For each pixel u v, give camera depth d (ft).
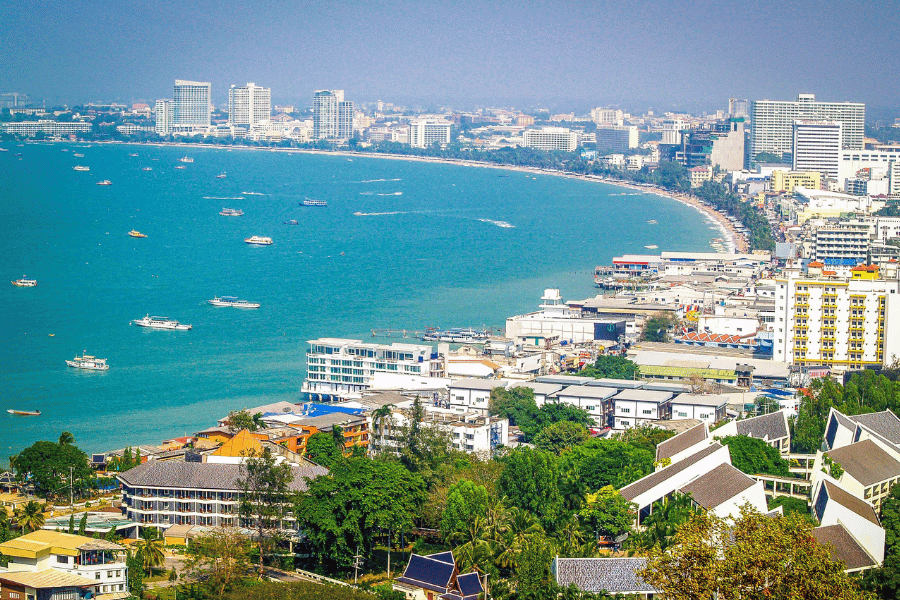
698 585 630.74
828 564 639.35
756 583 628.28
